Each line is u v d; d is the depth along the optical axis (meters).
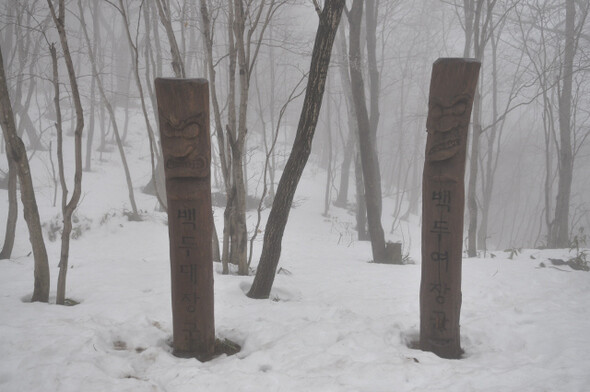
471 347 3.76
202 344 3.49
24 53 13.10
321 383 2.89
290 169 4.64
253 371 3.13
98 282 5.48
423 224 3.49
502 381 3.00
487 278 6.50
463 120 3.26
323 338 3.62
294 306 4.56
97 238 11.06
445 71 3.24
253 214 16.53
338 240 14.30
